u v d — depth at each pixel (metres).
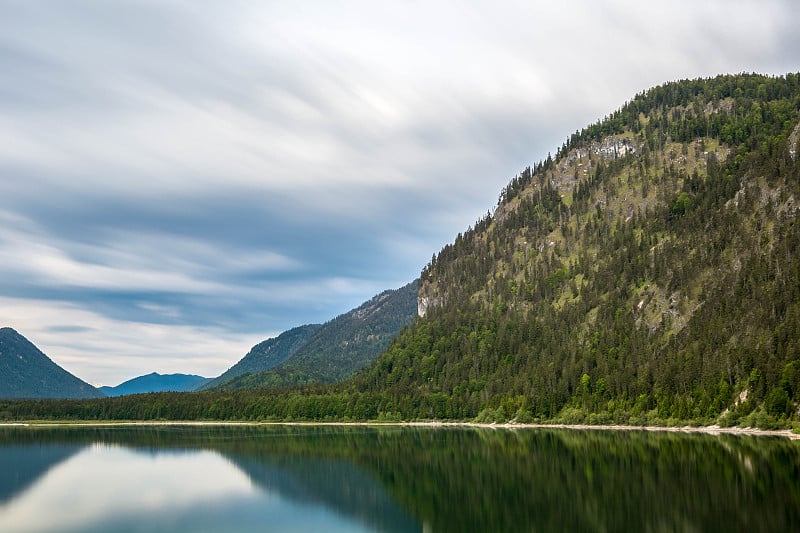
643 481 106.69
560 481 112.19
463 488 111.62
